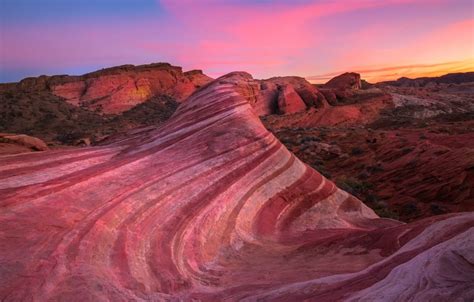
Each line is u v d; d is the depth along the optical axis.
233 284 11.66
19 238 9.91
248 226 17.31
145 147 21.00
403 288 6.59
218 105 24.88
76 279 8.98
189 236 14.25
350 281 8.74
